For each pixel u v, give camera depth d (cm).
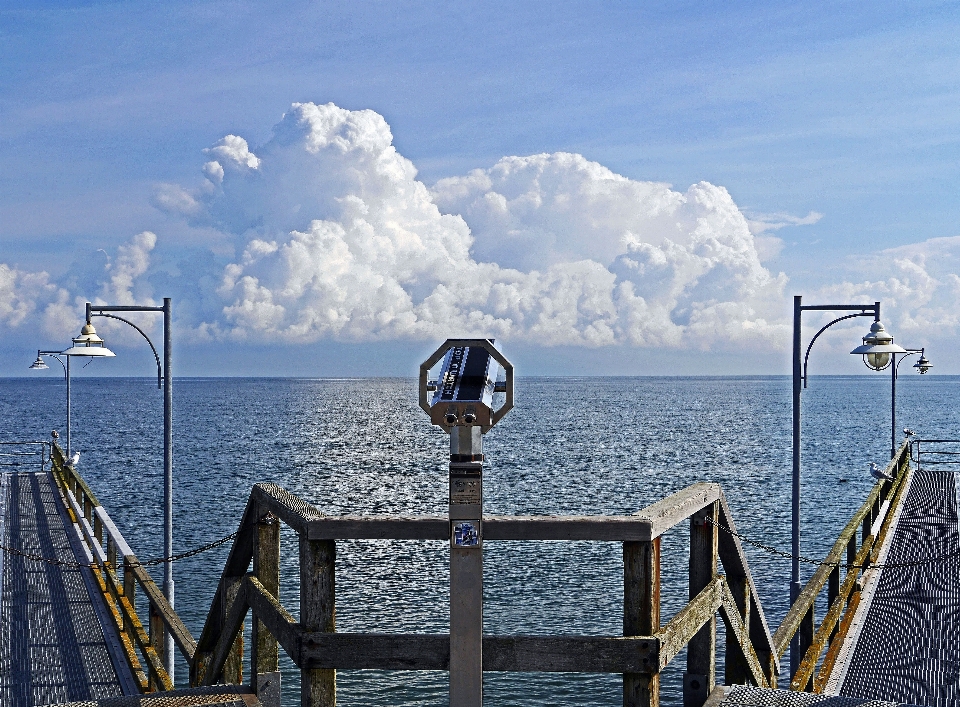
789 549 3094
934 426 11169
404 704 1577
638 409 16625
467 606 378
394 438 9406
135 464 6291
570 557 2788
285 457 7031
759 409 16588
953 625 1030
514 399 363
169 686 766
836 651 898
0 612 1246
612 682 1661
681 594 2350
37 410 15812
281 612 445
